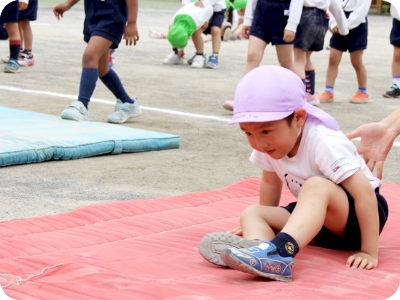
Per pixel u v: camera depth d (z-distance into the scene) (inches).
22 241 159.0
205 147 283.4
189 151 275.9
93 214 182.2
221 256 136.6
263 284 135.8
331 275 142.9
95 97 392.2
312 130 150.3
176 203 196.2
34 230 169.8
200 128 318.7
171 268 144.4
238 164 258.4
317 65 584.7
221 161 261.9
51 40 674.2
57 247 156.9
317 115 150.4
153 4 1238.9
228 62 587.2
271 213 155.7
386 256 156.5
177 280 136.5
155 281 134.7
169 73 504.4
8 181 223.3
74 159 255.3
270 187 166.1
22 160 244.2
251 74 148.3
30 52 507.2
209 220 181.9
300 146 151.3
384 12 1248.8
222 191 210.5
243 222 154.8
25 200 203.6
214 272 143.1
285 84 145.7
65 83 434.3
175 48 558.9
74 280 134.2
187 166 252.5
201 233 169.2
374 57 644.7
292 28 351.6
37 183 222.5
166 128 315.3
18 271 140.6
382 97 434.3
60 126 287.6
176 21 546.0
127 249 156.2
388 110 387.2
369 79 509.0
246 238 151.7
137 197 211.8
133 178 233.3
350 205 150.6
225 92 427.8
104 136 269.7
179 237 166.2
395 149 292.2
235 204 197.0
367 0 398.0
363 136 166.7
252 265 135.6
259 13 356.2
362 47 402.6
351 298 128.6
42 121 297.7
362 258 150.0
